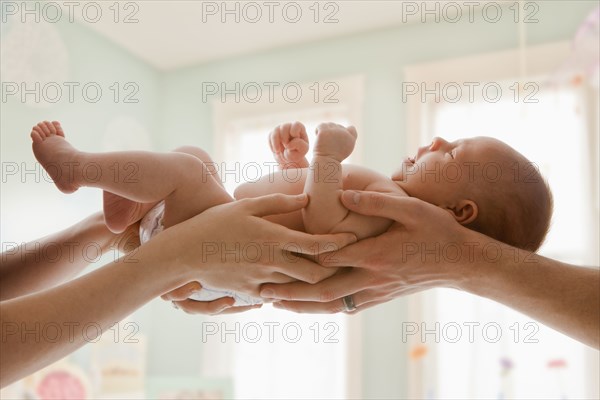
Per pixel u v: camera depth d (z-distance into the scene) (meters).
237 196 1.24
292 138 1.39
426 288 1.12
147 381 2.94
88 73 3.15
